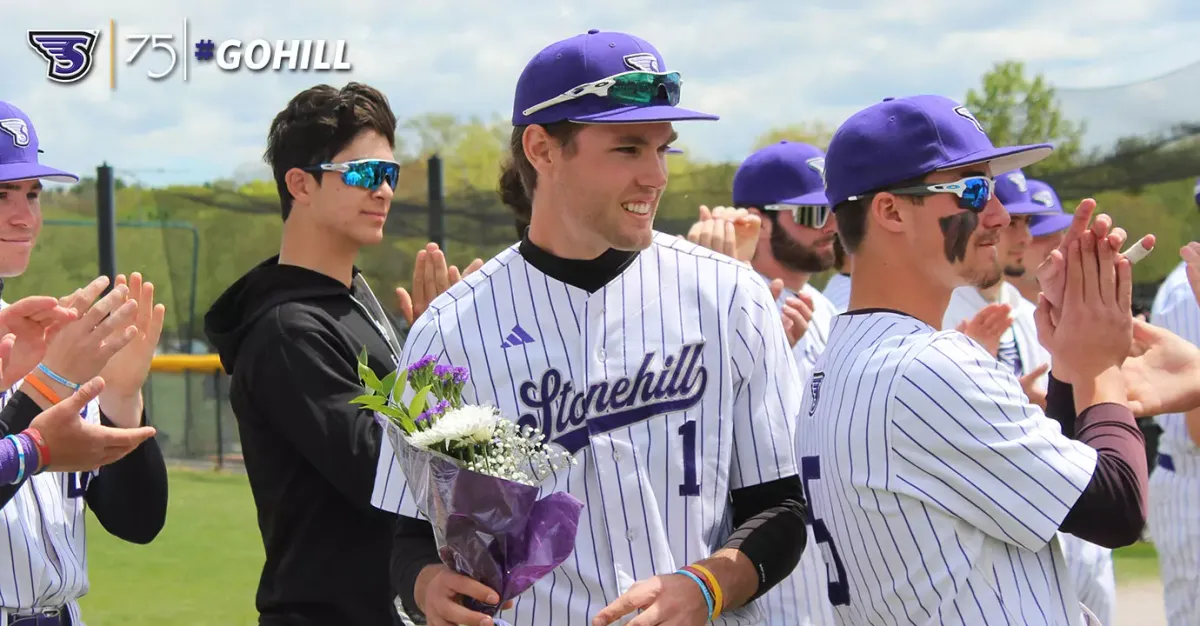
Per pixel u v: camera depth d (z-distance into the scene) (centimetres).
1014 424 226
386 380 228
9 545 299
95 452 276
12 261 329
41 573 305
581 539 242
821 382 254
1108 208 1056
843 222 255
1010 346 494
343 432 313
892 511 231
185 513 1159
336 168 339
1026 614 228
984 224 243
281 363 322
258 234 1511
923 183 242
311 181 341
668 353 249
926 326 241
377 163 343
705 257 262
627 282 253
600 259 252
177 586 866
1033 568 233
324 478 324
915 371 229
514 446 220
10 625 301
